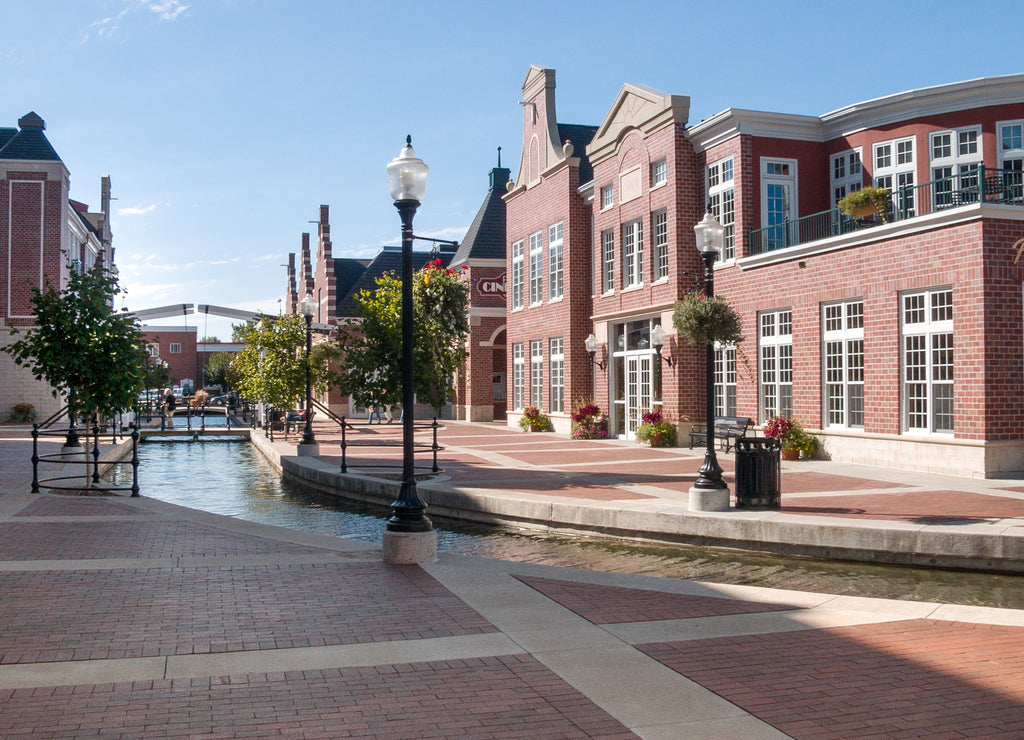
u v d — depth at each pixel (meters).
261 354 32.38
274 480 19.98
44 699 4.92
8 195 36.34
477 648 5.96
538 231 32.00
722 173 22.28
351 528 13.55
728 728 4.55
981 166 15.46
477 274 40.16
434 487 14.84
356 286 48.38
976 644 6.13
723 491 11.99
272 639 6.14
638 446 23.94
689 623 6.66
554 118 31.27
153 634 6.23
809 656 5.82
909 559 10.21
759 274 20.81
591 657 5.77
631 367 26.31
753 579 9.72
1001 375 15.21
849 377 18.38
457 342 20.56
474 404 39.69
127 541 10.04
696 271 23.19
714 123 22.06
